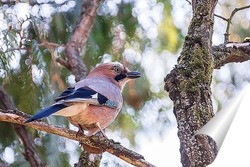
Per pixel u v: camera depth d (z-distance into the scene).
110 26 11.52
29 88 10.84
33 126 7.00
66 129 7.09
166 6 12.12
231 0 12.95
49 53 11.02
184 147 6.70
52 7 11.06
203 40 7.27
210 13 7.42
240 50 7.97
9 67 10.66
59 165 11.10
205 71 7.14
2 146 11.28
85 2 10.62
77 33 10.42
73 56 10.27
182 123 6.83
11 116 6.93
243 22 12.96
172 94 7.09
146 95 12.05
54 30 11.12
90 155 8.93
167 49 12.24
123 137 12.18
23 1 10.77
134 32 11.77
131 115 12.00
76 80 10.03
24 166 11.21
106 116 7.71
